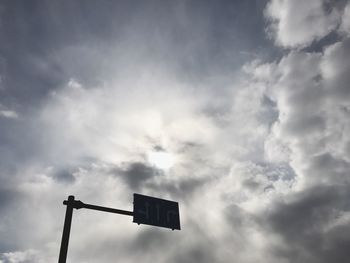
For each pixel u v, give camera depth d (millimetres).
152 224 6941
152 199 7344
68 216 6402
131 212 7043
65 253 5871
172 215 7312
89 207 6730
